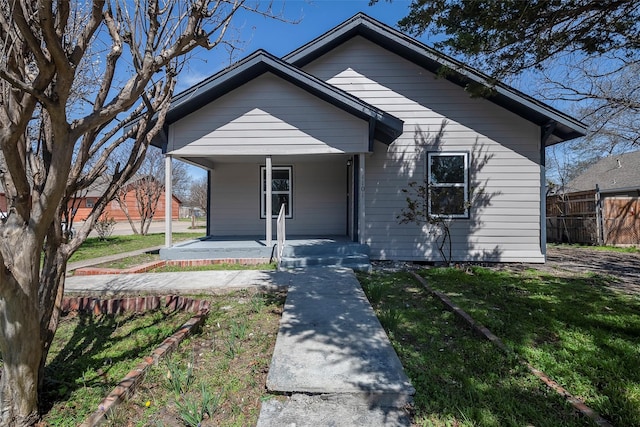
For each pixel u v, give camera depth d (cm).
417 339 343
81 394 247
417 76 804
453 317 407
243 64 671
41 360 237
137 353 318
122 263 766
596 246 1177
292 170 985
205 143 726
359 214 753
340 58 816
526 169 789
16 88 185
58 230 245
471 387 249
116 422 212
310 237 926
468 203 725
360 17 762
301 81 680
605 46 435
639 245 1165
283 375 259
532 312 420
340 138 725
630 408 226
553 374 274
